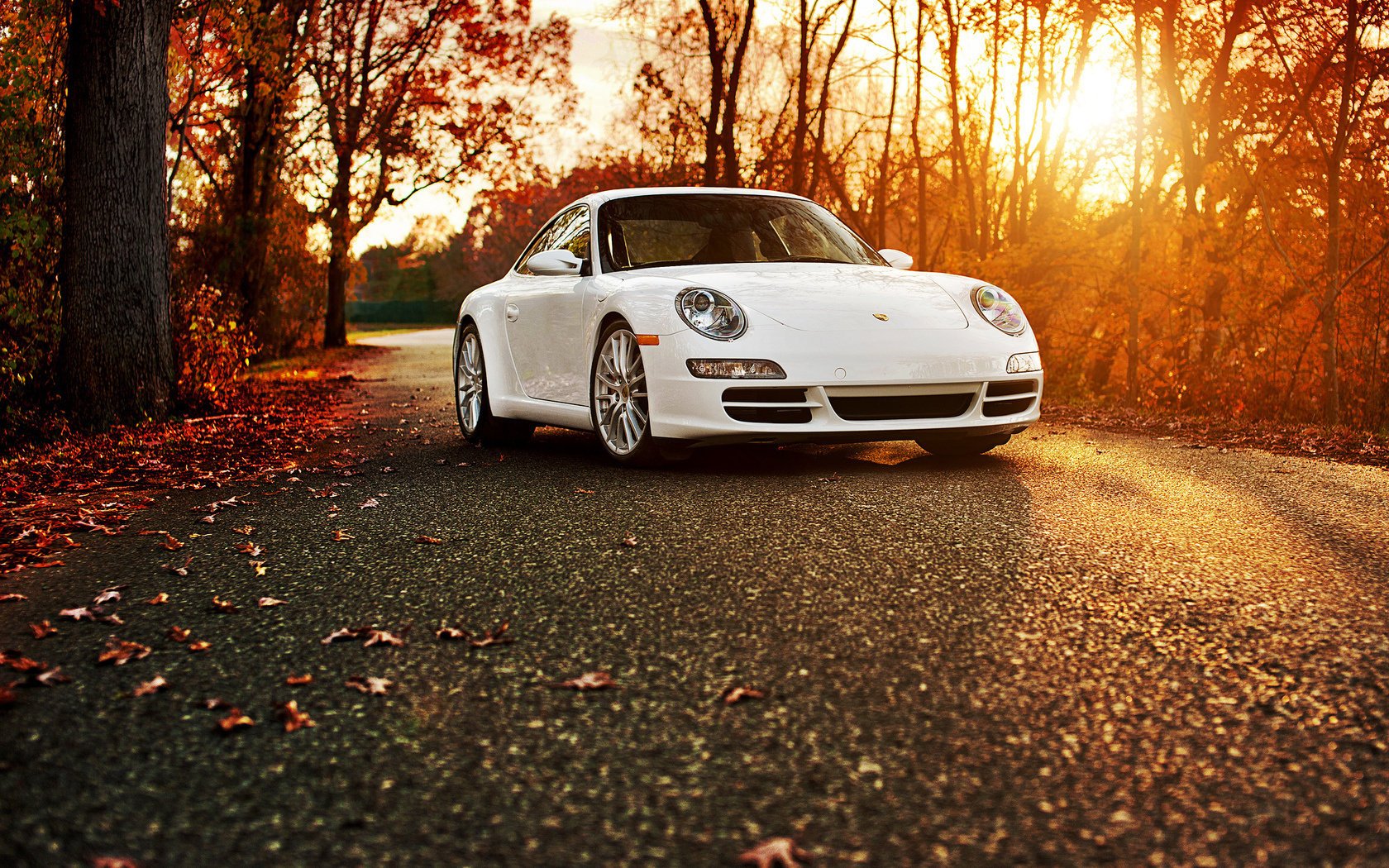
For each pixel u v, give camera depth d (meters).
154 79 9.24
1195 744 2.03
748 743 2.07
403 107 24.91
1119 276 11.84
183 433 8.25
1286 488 4.68
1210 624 2.74
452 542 3.87
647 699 2.31
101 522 4.61
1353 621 2.75
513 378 6.69
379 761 2.03
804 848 1.67
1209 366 11.23
